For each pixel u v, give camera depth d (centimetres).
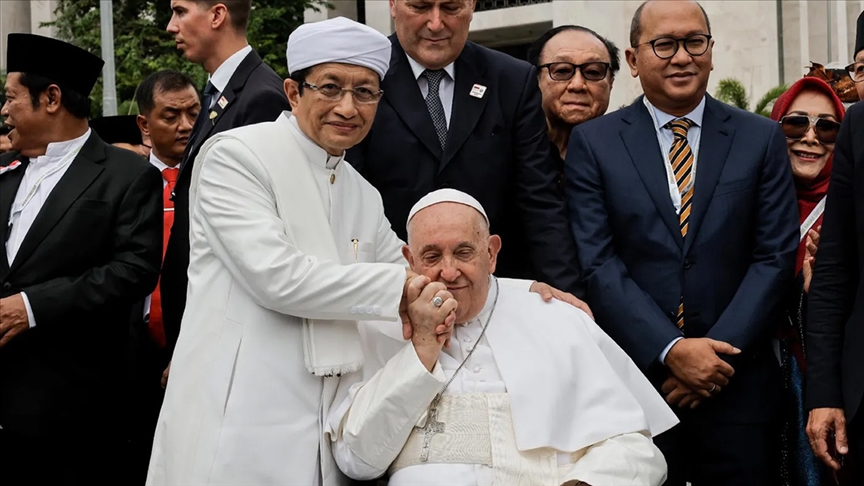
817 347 394
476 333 386
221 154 358
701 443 438
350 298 343
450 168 445
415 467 358
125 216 461
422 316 350
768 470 434
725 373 414
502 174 454
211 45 492
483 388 372
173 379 355
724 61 2011
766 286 425
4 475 450
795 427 447
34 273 446
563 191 516
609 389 374
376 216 393
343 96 355
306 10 2416
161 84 593
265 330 351
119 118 694
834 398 386
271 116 465
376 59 358
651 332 422
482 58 463
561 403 368
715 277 432
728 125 450
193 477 343
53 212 453
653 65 445
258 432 345
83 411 449
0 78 1728
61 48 459
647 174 445
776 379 443
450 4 437
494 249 386
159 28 1961
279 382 350
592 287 436
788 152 475
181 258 467
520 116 461
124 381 480
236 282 354
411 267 376
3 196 466
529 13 2456
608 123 462
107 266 453
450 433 361
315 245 356
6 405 440
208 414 346
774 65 2005
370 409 351
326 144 362
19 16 2681
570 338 383
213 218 352
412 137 444
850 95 528
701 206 436
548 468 361
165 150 596
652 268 438
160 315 532
